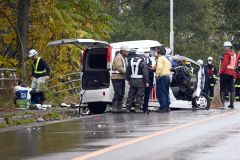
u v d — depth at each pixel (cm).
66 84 5331
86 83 3959
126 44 3912
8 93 3953
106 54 3888
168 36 10188
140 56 3909
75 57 5453
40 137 2502
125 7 10525
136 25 9794
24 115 3372
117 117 3341
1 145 2284
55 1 5081
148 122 2970
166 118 3173
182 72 3966
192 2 10512
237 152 1980
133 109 3894
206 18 10631
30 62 4812
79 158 1909
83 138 2398
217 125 2759
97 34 5562
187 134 2433
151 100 3831
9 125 3141
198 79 4012
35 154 2031
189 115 3341
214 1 8744
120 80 3762
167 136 2378
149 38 9719
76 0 5153
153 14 10488
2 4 5088
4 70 4041
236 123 2844
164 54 3719
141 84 3678
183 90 3941
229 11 8481
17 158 1964
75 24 5306
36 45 5359
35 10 5131
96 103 4038
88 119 3284
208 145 2128
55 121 3275
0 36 5297
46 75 3975
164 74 3678
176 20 10394
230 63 4053
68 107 4250
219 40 10338
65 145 2216
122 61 3759
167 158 1873
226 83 4084
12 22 5153
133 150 2042
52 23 5216
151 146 2123
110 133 2530
